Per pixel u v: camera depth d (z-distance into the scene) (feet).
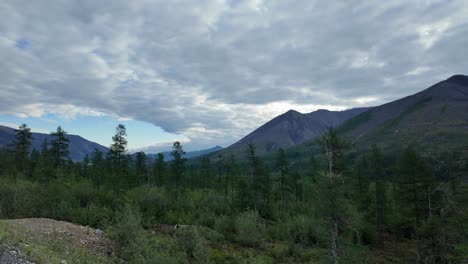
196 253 67.92
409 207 107.86
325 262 59.98
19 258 34.73
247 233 101.30
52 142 129.18
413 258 107.76
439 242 85.05
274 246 101.14
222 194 179.83
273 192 178.19
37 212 96.68
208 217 121.70
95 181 151.43
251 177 154.30
